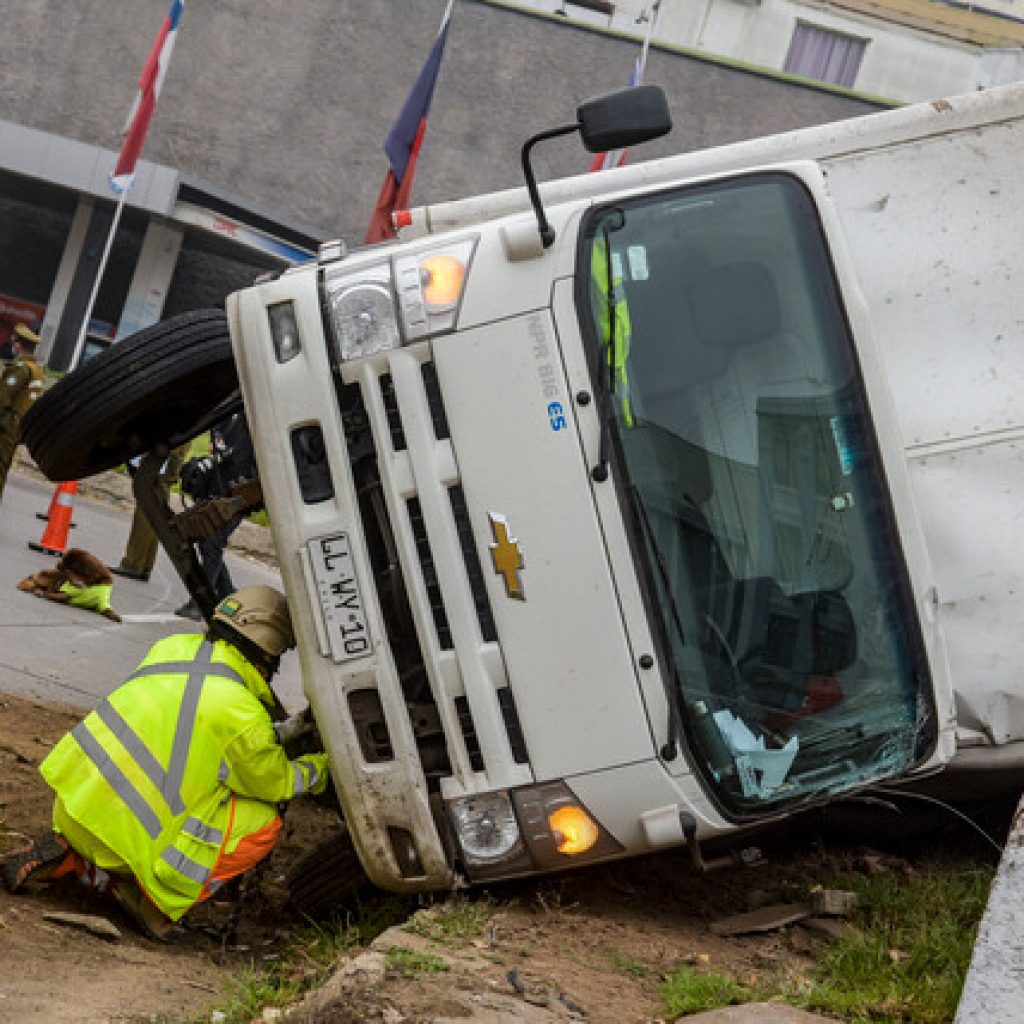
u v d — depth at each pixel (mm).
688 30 35625
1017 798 7531
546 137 6105
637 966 5828
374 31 32438
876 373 6316
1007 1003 4516
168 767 6398
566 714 6078
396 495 6133
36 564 12906
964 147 6992
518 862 6172
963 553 6797
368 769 6223
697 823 6145
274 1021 5238
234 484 7324
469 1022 4871
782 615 6211
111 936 6270
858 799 7395
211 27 32188
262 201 32406
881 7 35844
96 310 31328
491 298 6168
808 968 6039
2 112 31875
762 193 6438
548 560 6074
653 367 6262
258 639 6672
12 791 7625
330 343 6203
